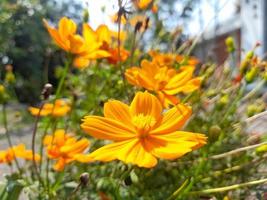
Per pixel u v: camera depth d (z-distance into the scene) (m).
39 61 1.37
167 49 0.28
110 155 0.11
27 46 1.37
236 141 0.22
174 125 0.12
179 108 0.12
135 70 0.16
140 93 0.13
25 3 0.97
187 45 0.25
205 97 0.22
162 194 0.18
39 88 1.23
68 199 0.14
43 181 0.17
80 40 0.18
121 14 0.17
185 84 0.16
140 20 0.21
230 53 0.26
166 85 0.16
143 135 0.12
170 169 0.19
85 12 0.25
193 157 0.20
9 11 0.91
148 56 0.26
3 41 1.03
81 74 0.29
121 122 0.12
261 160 0.18
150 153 0.11
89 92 0.24
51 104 0.22
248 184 0.15
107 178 0.17
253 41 1.01
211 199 0.16
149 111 0.13
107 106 0.12
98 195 0.17
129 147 0.11
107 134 0.12
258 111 0.22
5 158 0.19
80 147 0.17
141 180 0.18
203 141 0.11
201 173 0.17
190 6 0.27
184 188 0.15
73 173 0.20
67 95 0.27
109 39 0.21
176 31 0.27
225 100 0.21
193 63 0.24
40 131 0.27
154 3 0.23
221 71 0.26
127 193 0.16
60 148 0.16
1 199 0.16
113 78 0.23
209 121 0.22
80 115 0.23
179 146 0.11
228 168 0.19
